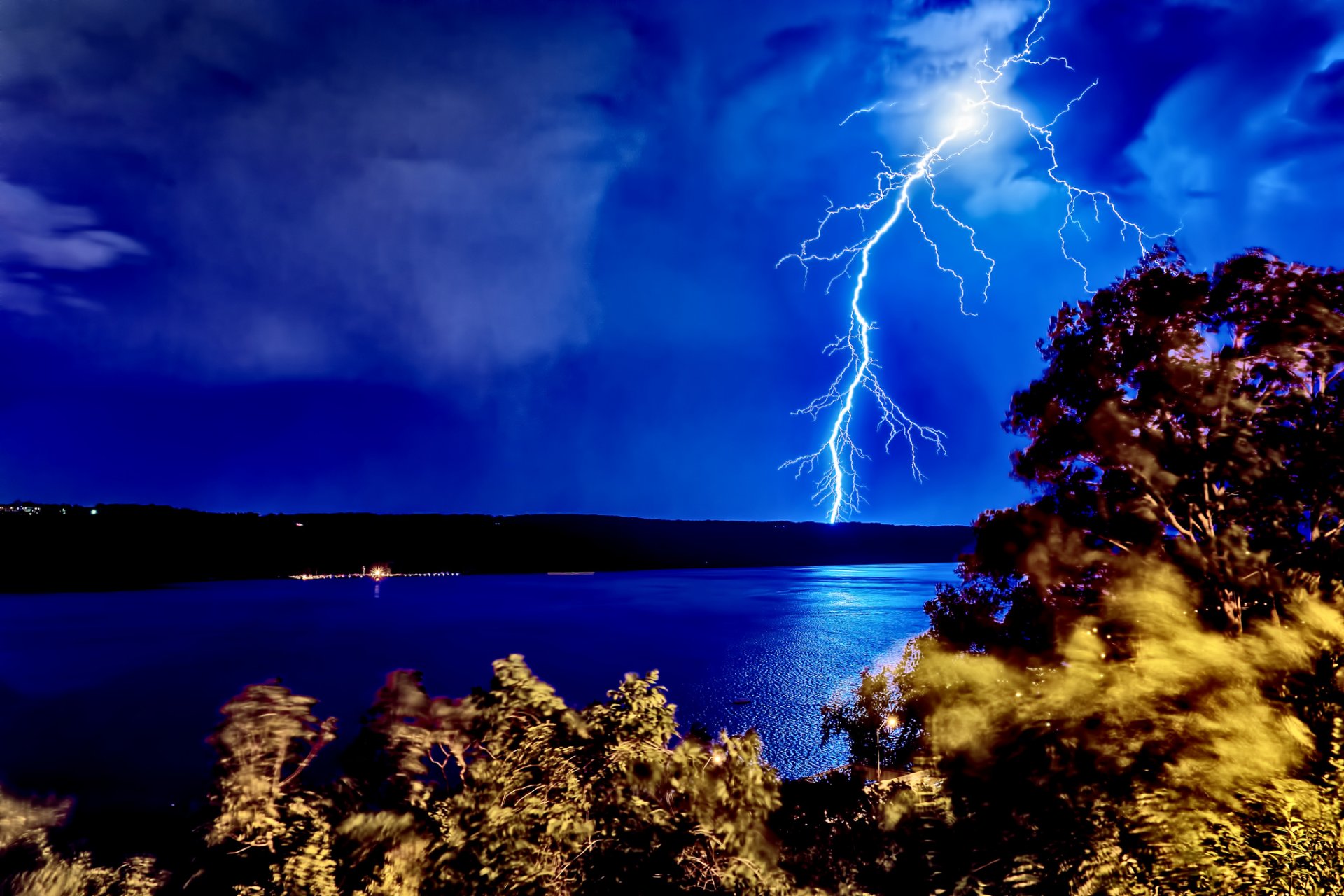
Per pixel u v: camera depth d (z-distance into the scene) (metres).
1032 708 6.86
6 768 36.16
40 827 4.92
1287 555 7.23
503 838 3.84
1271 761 5.07
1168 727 5.70
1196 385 7.59
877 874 6.07
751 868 4.14
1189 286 8.02
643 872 3.99
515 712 4.20
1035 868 5.22
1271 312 7.46
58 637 87.56
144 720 47.12
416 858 3.94
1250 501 7.35
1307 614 6.12
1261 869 4.39
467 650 75.75
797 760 36.03
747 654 72.56
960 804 6.89
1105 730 6.09
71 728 45.22
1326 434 7.24
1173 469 7.71
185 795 29.55
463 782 4.12
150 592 159.88
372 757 4.27
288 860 3.96
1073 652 6.85
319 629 93.88
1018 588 9.49
